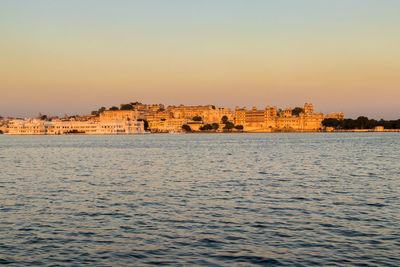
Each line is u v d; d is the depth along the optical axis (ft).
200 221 119.14
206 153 449.06
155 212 130.93
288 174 231.50
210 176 225.56
